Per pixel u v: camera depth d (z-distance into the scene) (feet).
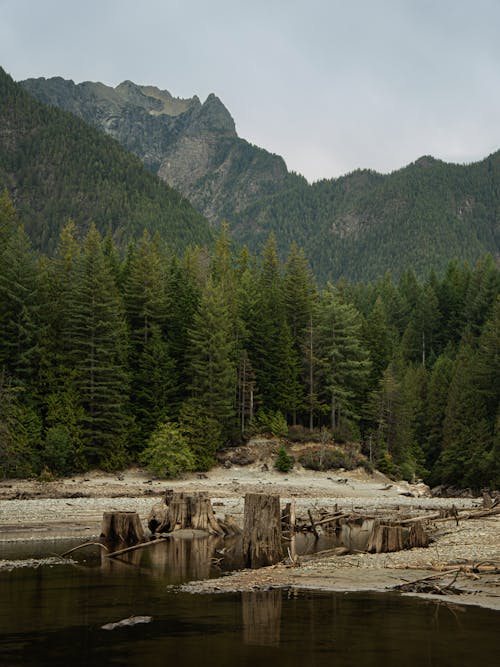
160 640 41.55
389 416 296.30
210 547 92.17
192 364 264.72
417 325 478.59
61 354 244.42
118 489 201.98
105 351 240.12
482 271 493.36
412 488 251.60
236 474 244.83
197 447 246.06
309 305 323.37
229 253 464.65
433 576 61.93
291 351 294.66
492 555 77.97
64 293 260.01
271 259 396.57
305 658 37.50
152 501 169.17
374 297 564.71
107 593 57.00
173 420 262.26
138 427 249.96
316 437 278.26
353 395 292.40
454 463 285.43
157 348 263.29
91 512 141.90
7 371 231.50
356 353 302.45
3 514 135.64
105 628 44.65
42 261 280.72
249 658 37.52
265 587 59.06
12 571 69.62
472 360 324.19
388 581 61.67
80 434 231.71
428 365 445.78
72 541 97.66
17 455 211.41
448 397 318.65
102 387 238.68
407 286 586.86
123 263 347.15
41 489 191.62
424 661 36.81
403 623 45.44
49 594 56.54
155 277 286.05
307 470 254.06
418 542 90.07
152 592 57.31
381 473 272.10
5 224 307.58
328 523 123.54
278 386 287.69
